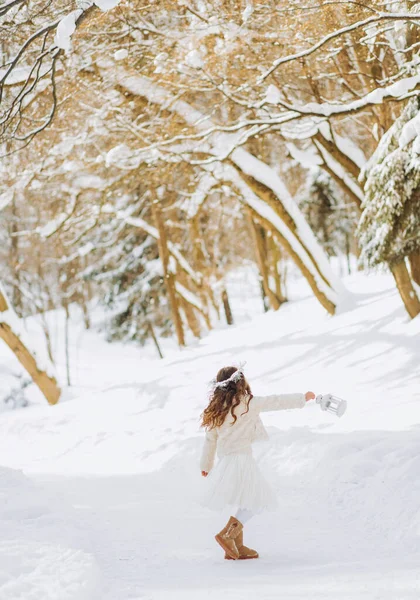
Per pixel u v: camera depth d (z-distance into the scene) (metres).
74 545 5.57
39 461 14.00
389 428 9.19
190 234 32.12
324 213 37.06
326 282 20.69
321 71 15.46
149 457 11.59
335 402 5.77
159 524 6.92
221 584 4.70
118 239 36.97
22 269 39.00
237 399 5.81
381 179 13.34
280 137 19.33
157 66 14.13
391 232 13.76
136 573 5.09
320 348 17.86
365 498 7.03
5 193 19.34
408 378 13.30
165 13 14.05
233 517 5.62
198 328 35.22
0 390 30.44
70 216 22.02
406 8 11.85
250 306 59.38
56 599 3.97
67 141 17.92
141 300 37.78
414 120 12.16
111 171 20.61
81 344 45.69
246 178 19.83
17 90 15.34
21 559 4.78
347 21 12.27
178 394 18.62
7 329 23.44
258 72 14.66
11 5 9.32
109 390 21.75
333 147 17.12
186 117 16.84
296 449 9.09
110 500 8.40
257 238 29.33
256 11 12.41
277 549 5.85
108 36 14.71
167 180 20.56
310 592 4.37
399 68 13.40
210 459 5.89
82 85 15.91
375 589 4.34
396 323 16.38
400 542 5.80
